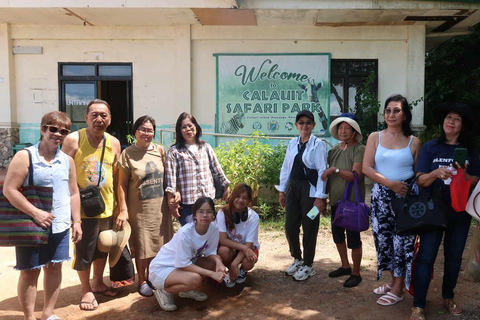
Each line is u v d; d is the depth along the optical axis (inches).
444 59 461.7
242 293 147.8
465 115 118.7
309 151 152.7
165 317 130.3
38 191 113.7
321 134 345.4
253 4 293.4
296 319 127.3
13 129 347.6
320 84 343.0
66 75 351.6
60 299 144.9
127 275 146.6
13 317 130.1
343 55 343.3
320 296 143.5
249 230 150.9
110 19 326.0
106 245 135.0
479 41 440.1
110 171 139.3
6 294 149.2
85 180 133.7
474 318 124.2
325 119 344.5
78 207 126.9
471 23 330.6
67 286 157.2
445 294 128.2
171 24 338.3
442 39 382.9
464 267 166.9
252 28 341.7
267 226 236.4
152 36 344.2
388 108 132.1
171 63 347.3
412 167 131.5
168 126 350.3
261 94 345.1
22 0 293.4
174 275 129.0
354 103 349.4
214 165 160.1
